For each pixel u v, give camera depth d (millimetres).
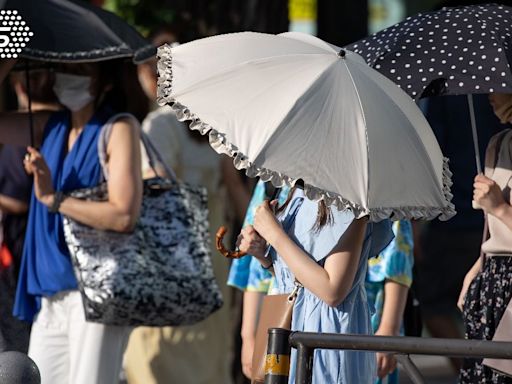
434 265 22953
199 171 20578
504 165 13688
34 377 12023
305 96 11625
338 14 25781
